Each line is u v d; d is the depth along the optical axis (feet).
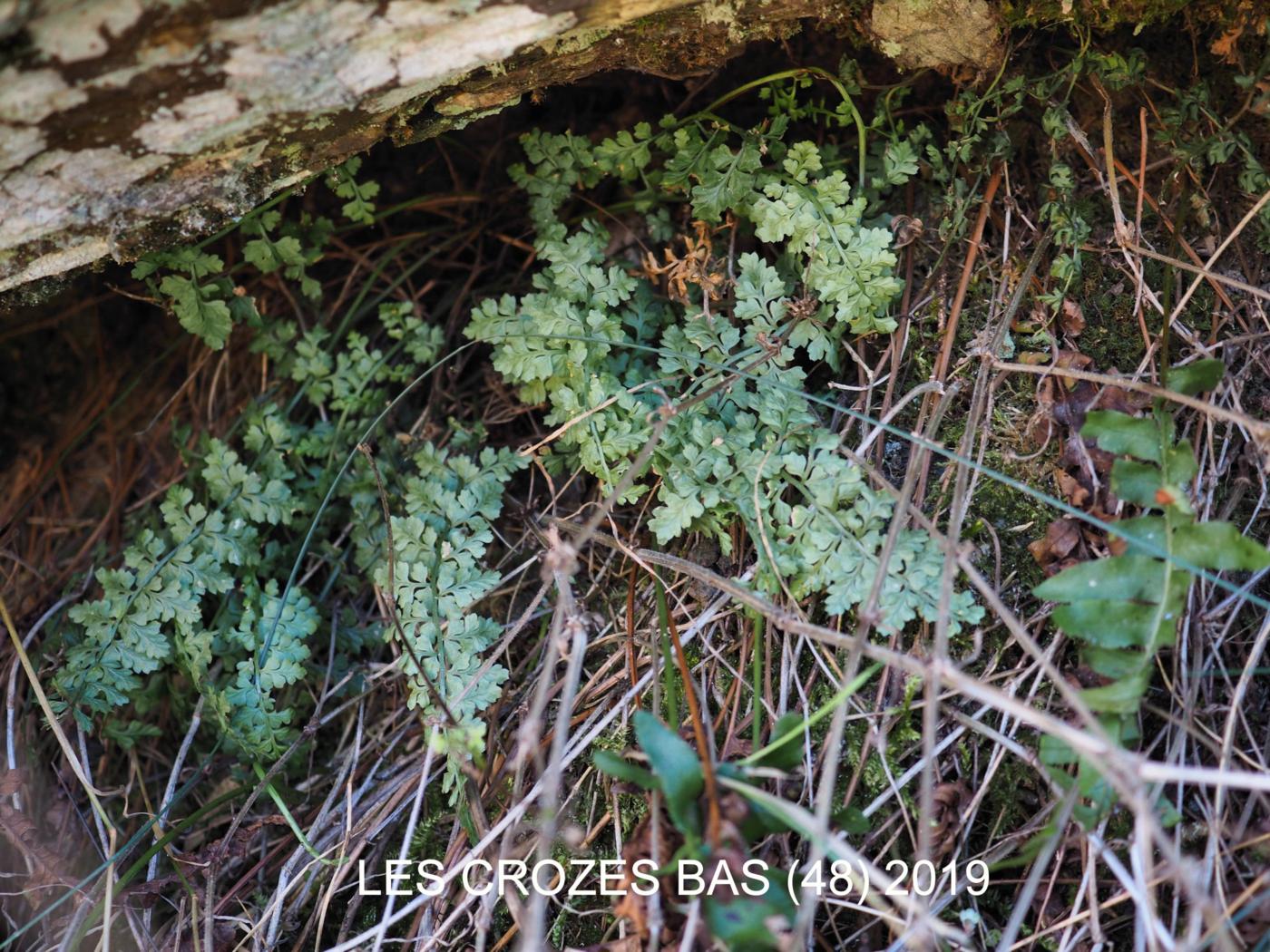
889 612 0.86
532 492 1.11
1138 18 0.99
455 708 0.94
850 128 1.13
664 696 0.95
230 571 1.10
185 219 0.93
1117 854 0.83
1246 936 0.79
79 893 0.97
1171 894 0.82
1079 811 0.79
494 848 0.94
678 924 0.80
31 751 1.07
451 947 0.92
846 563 0.88
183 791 1.01
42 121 0.77
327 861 0.95
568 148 1.11
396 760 1.05
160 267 1.11
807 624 0.85
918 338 1.04
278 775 1.04
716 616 0.97
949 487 0.96
